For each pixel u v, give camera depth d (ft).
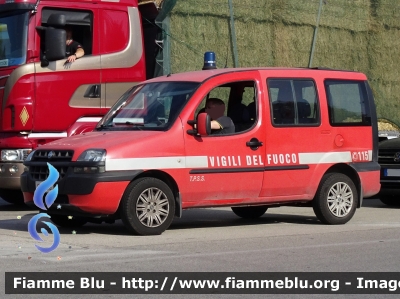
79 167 32.78
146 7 50.62
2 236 33.88
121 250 30.04
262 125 36.29
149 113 35.76
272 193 36.68
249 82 36.65
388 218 41.75
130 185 33.30
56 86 44.96
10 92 44.29
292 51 64.54
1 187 45.16
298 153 37.22
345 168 39.14
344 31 68.39
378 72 70.49
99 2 46.50
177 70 57.93
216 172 35.01
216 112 36.29
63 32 44.16
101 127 36.60
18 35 44.50
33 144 44.55
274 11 63.41
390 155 47.09
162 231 34.17
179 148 34.22
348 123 38.99
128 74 47.37
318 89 38.24
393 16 70.95
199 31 59.21
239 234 34.91
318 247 31.09
